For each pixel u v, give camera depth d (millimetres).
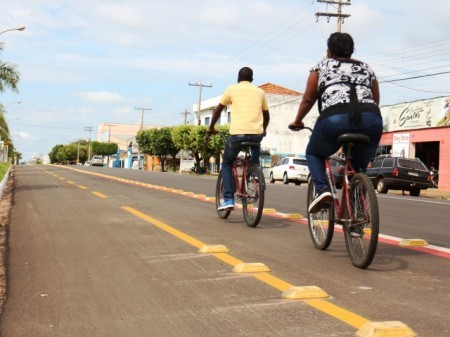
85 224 7867
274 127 53375
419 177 21750
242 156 8102
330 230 5609
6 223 8219
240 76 7793
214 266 5062
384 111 34250
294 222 8305
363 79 5086
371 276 4664
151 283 4465
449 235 7426
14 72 21688
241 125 7543
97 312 3727
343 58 5199
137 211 9438
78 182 19484
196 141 49688
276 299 3949
